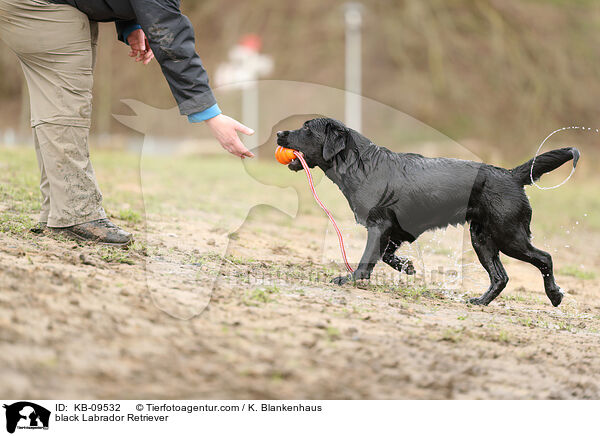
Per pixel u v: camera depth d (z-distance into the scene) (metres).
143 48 8.58
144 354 5.44
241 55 50.34
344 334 6.48
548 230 19.05
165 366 5.32
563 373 6.30
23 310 5.72
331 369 5.68
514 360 6.48
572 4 48.41
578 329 8.15
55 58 7.81
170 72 6.88
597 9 48.19
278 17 53.00
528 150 44.91
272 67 50.94
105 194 14.41
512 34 47.62
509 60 46.91
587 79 46.72
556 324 8.30
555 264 14.20
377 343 6.36
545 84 46.25
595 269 14.07
